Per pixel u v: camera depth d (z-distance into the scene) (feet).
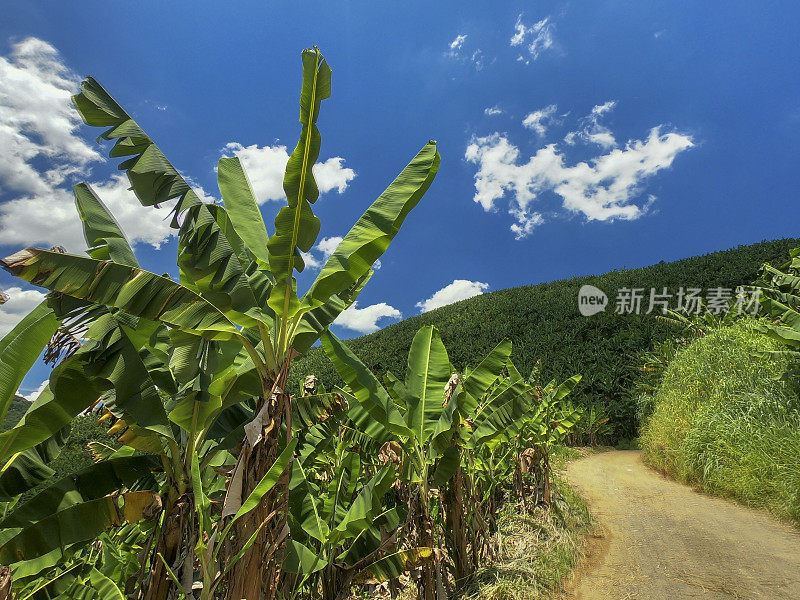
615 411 44.65
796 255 29.73
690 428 25.76
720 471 21.63
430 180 10.85
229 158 12.10
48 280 7.14
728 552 15.25
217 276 8.98
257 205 11.28
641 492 24.17
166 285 8.21
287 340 9.54
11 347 8.39
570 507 20.58
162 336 11.10
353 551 11.34
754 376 25.26
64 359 8.25
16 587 10.59
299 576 10.91
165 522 8.20
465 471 14.71
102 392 8.67
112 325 8.66
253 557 7.87
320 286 9.44
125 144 9.41
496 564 13.89
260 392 10.57
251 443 7.84
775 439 19.86
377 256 9.80
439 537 15.08
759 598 12.14
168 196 9.29
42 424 8.47
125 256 9.38
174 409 8.54
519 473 18.95
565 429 24.44
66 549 9.67
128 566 11.25
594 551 16.69
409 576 14.12
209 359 10.36
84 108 9.51
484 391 13.89
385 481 10.62
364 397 11.22
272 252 8.86
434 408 13.00
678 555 15.48
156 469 9.30
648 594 12.93
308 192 8.79
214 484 11.31
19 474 8.93
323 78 8.41
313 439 13.82
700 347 32.07
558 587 13.30
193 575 8.29
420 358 14.17
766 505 18.76
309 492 11.84
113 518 8.38
